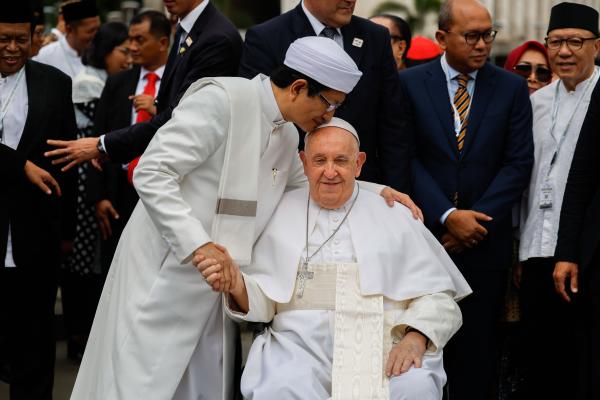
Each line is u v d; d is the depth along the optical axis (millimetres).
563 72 7320
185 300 5883
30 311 7422
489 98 7398
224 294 5863
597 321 6652
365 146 7129
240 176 5766
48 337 7516
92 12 10688
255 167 5789
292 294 6031
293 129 6148
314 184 6121
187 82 7375
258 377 5824
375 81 7113
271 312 6113
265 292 5996
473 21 7215
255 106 5777
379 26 7238
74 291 9719
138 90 9242
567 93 7457
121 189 9008
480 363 7320
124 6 17203
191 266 5863
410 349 5855
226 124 5723
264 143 5891
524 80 7500
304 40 5785
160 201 5598
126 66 10352
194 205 5812
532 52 9062
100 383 5926
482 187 7320
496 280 7320
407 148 7254
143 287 5895
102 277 9203
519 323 7730
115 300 6016
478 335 7309
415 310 6016
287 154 6137
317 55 5695
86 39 10734
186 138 5645
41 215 7375
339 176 6062
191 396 6082
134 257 5973
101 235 9289
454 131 7355
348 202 6277
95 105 9898
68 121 7680
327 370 5875
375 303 5984
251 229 5836
